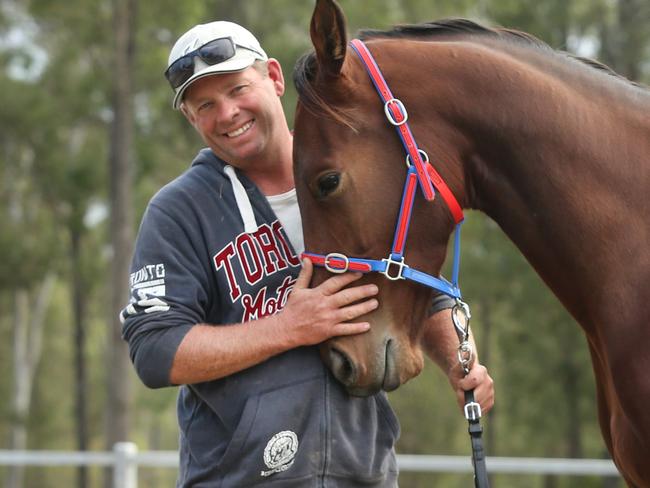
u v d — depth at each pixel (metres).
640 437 3.63
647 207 3.69
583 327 3.88
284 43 25.89
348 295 3.65
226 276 3.92
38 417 41.84
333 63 3.59
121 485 8.47
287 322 3.70
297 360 3.85
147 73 25.91
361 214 3.62
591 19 25.86
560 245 3.77
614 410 3.81
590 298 3.75
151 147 27.52
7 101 27.33
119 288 21.05
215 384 3.89
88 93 26.05
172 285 3.88
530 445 32.75
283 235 3.98
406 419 31.88
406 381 3.72
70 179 28.84
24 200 33.09
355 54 3.77
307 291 3.70
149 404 35.94
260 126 3.95
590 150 3.73
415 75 3.75
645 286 3.62
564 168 3.73
